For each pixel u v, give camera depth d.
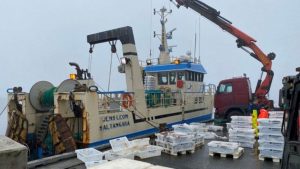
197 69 15.00
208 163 6.98
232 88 14.38
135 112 10.23
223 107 14.56
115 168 2.47
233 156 7.42
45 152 9.20
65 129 8.50
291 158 3.70
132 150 7.71
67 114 9.15
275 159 6.95
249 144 8.73
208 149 8.68
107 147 8.75
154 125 11.09
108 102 9.49
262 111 10.18
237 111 14.20
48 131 9.14
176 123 12.65
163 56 15.39
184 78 14.10
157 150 7.88
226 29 14.92
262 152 7.16
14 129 9.79
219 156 7.74
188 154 8.02
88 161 6.99
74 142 8.30
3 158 2.34
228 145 7.59
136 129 10.20
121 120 9.59
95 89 8.76
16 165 2.41
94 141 8.53
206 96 16.17
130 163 2.62
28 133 9.80
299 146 3.54
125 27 10.21
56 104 8.98
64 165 6.89
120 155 7.15
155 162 7.13
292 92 3.84
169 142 8.08
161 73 14.72
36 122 10.10
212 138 10.55
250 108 13.86
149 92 11.94
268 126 7.10
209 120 16.31
